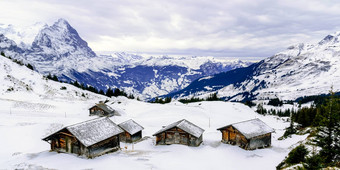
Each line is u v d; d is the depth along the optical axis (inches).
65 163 1368.1
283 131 2967.5
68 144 1583.4
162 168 1358.3
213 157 1717.5
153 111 4052.7
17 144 1780.3
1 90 3671.3
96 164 1364.4
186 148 1878.7
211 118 4079.7
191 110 4315.9
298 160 1251.8
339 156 1078.4
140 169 1302.9
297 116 3880.4
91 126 1663.4
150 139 2287.2
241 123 2078.0
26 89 4141.2
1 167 1282.0
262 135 1993.1
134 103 4822.8
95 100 5231.3
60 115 3083.2
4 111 2778.1
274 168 1497.3
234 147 1980.8
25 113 2854.3
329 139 1085.8
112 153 1654.8
